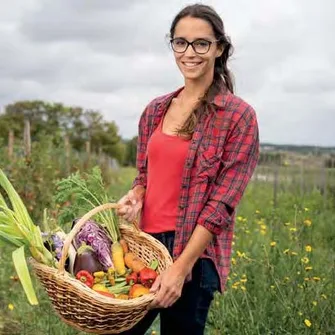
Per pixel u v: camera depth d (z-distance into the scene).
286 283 5.59
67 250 3.27
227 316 5.43
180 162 3.58
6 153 11.83
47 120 55.62
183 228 3.54
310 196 15.57
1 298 6.38
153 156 3.67
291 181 19.14
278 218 8.44
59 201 4.00
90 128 55.69
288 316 5.23
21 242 3.42
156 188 3.66
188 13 3.52
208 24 3.52
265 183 20.12
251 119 3.55
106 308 3.24
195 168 3.55
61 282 3.24
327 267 6.30
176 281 3.41
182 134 3.59
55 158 14.41
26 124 12.29
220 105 3.54
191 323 3.69
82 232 3.66
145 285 3.50
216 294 5.64
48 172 11.43
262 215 11.79
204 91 3.62
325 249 7.90
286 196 15.87
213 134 3.54
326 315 5.27
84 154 19.25
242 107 3.55
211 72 3.63
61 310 3.35
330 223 10.01
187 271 3.45
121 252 3.66
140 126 3.89
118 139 56.69
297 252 6.19
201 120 3.55
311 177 18.31
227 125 3.53
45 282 3.34
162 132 3.69
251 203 14.27
